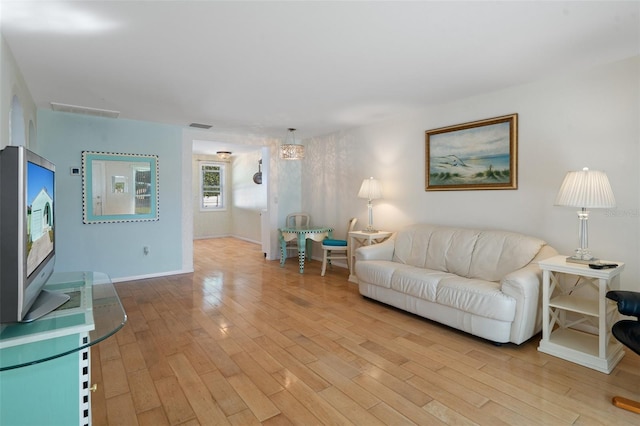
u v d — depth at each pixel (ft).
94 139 14.42
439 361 8.03
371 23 6.91
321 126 16.81
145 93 11.39
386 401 6.48
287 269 17.98
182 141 16.71
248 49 8.09
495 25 7.00
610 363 7.57
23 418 4.09
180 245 16.78
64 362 4.25
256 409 6.24
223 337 9.37
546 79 10.25
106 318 4.79
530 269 9.12
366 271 12.17
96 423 5.83
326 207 19.24
